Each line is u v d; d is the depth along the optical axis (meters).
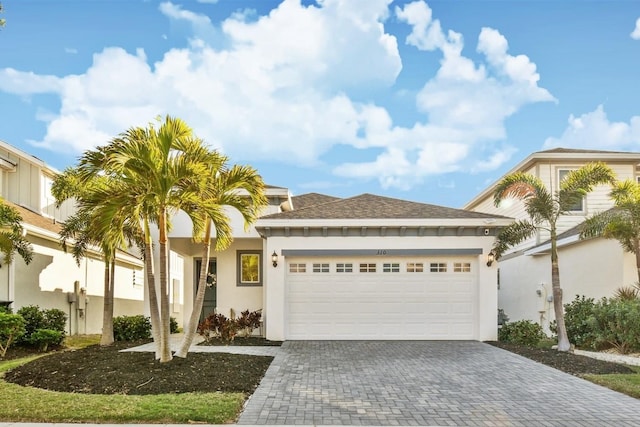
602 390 7.80
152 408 6.34
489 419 6.29
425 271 14.19
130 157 8.22
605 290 14.16
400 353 11.44
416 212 14.57
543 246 16.52
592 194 17.62
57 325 13.18
